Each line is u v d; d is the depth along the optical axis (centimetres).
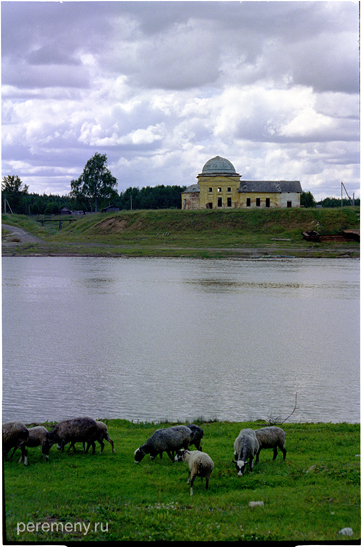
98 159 18125
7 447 1753
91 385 3098
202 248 12925
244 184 16075
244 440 1716
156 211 15862
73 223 16588
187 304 6128
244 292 7088
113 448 1903
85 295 6775
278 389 3061
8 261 11331
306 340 4334
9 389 3009
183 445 1814
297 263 10888
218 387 3062
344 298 6638
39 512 1412
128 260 11575
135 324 4966
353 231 13375
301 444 2028
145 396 2908
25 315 5394
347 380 3238
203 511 1412
